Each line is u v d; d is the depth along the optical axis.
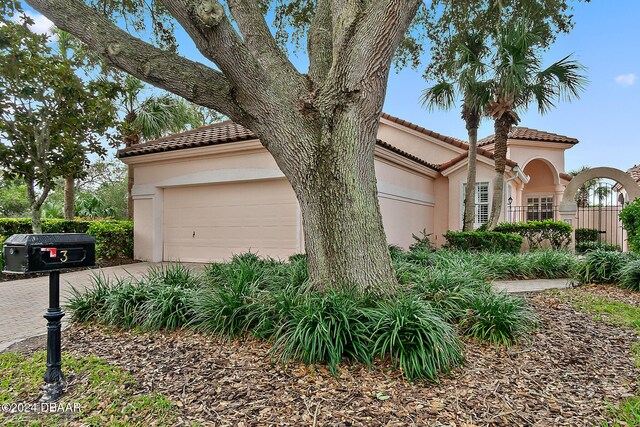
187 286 5.79
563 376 3.59
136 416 2.92
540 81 10.99
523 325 4.61
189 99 4.79
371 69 4.61
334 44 4.84
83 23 4.54
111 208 23.80
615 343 4.45
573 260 8.73
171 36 9.19
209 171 11.17
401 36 4.74
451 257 8.34
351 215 4.68
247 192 10.86
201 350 4.16
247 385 3.34
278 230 10.39
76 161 10.75
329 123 4.65
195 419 2.84
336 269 4.67
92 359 3.99
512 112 11.47
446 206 15.28
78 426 2.83
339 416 2.87
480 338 4.37
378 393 3.20
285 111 4.66
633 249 9.33
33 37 8.87
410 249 11.70
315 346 3.63
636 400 3.10
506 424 2.79
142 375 3.60
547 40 10.12
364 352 3.65
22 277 9.57
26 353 4.33
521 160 17.03
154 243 11.98
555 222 12.56
